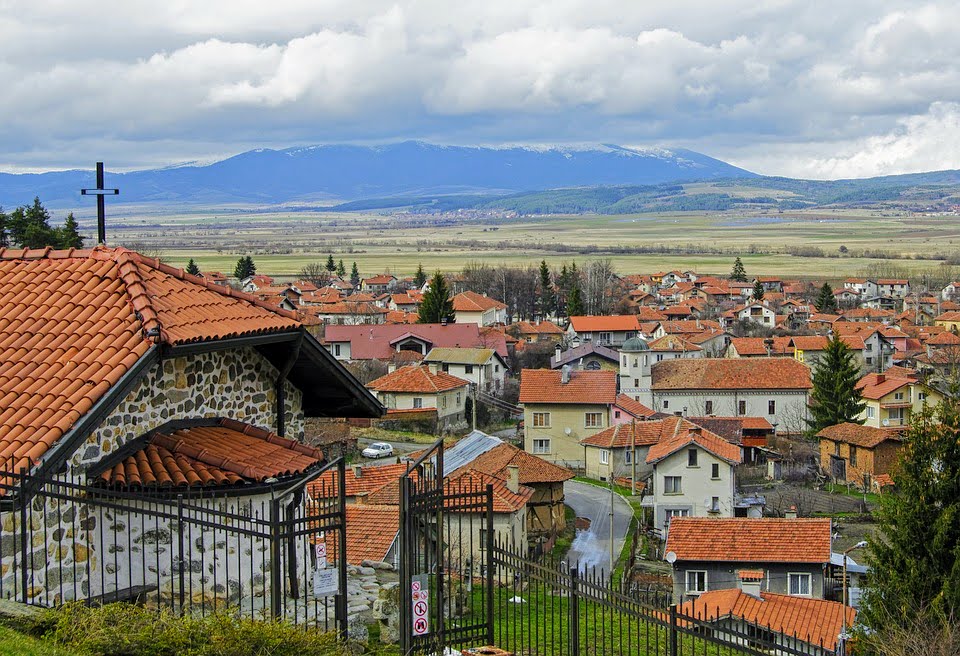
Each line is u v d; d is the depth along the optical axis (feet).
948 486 126.31
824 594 180.14
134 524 69.51
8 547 62.95
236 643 55.72
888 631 112.27
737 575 180.55
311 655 57.16
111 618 57.88
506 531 185.98
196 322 74.33
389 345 472.44
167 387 74.95
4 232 345.92
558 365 439.63
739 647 64.03
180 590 61.93
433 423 367.04
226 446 75.51
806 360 481.05
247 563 72.90
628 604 75.72
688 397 393.91
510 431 389.80
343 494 66.23
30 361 69.67
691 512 264.93
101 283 76.13
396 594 79.61
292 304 624.59
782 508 271.28
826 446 329.72
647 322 615.98
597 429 352.28
